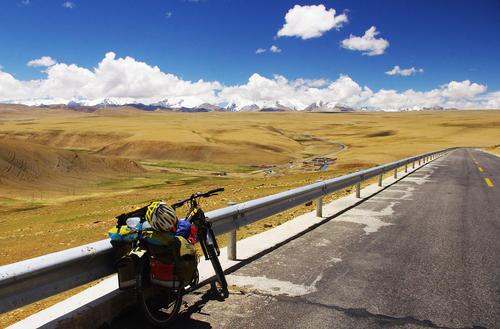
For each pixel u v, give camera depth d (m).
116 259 4.55
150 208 4.45
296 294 5.41
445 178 21.45
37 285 3.81
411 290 5.57
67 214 23.11
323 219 10.18
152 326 4.43
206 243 5.20
